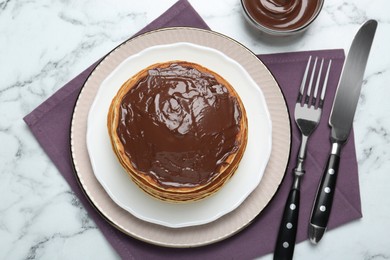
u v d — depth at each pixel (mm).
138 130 501
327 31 608
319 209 560
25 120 568
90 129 547
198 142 497
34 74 591
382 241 576
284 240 552
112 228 558
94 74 563
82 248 564
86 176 547
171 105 501
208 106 504
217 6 607
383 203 582
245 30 604
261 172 546
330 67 593
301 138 577
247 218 547
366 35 592
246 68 574
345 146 585
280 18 588
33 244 564
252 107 561
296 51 599
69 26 600
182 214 539
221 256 557
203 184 499
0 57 591
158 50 564
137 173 499
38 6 601
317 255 569
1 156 575
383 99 603
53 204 569
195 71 521
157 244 537
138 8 605
